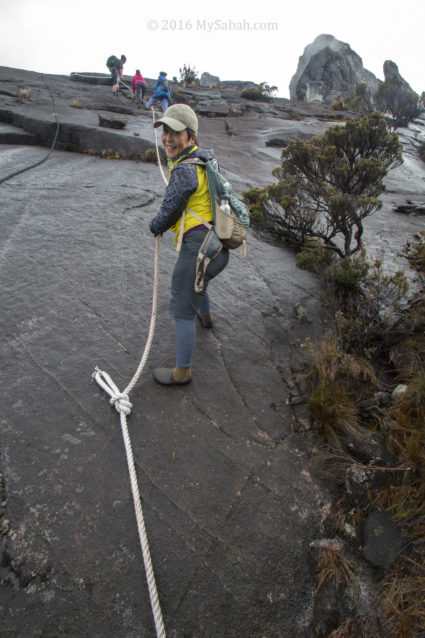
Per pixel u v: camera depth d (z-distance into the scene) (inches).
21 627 71.9
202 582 83.1
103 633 73.7
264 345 146.3
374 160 204.8
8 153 323.3
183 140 99.7
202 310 138.9
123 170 300.7
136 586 80.2
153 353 132.8
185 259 103.4
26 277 155.0
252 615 80.9
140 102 578.2
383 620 80.9
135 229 204.8
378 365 145.9
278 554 89.8
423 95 658.2
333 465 108.0
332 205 189.6
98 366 124.0
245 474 102.9
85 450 100.5
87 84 690.8
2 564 78.7
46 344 127.8
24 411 106.5
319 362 131.3
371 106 704.4
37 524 85.3
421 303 165.3
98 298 151.6
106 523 88.0
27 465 94.8
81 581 79.0
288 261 204.5
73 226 197.5
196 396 120.3
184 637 76.2
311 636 80.5
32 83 565.6
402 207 308.5
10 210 203.6
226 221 98.9
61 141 362.3
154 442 105.6
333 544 93.6
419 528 91.1
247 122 569.3
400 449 108.7
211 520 92.4
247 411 119.7
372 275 179.6
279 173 231.0
